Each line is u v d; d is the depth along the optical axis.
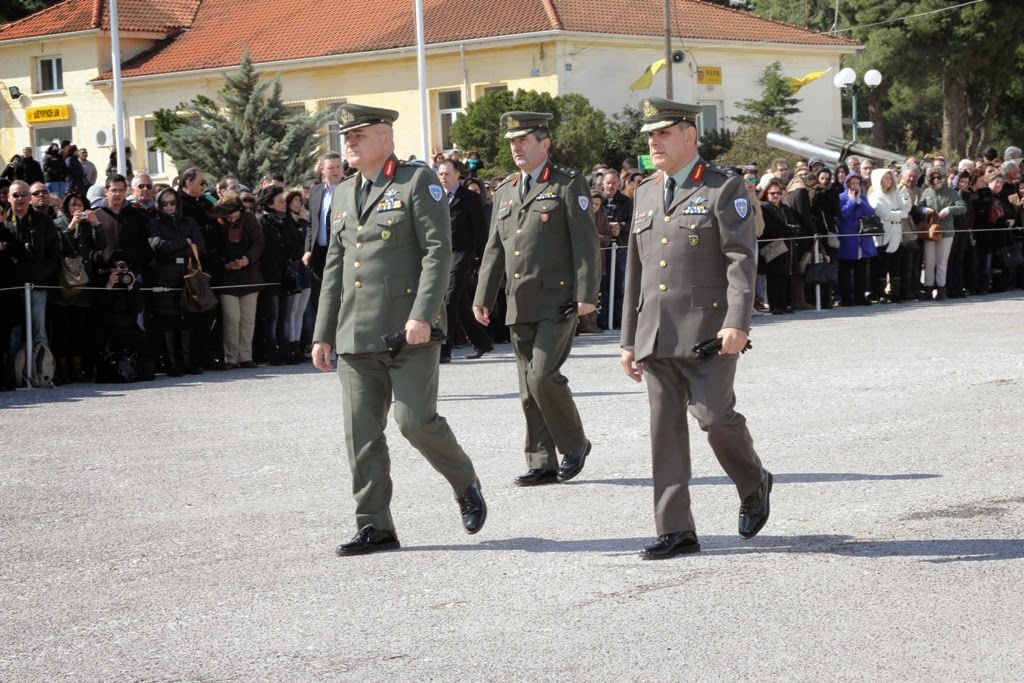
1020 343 15.97
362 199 7.47
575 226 9.01
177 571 7.17
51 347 15.34
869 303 23.00
